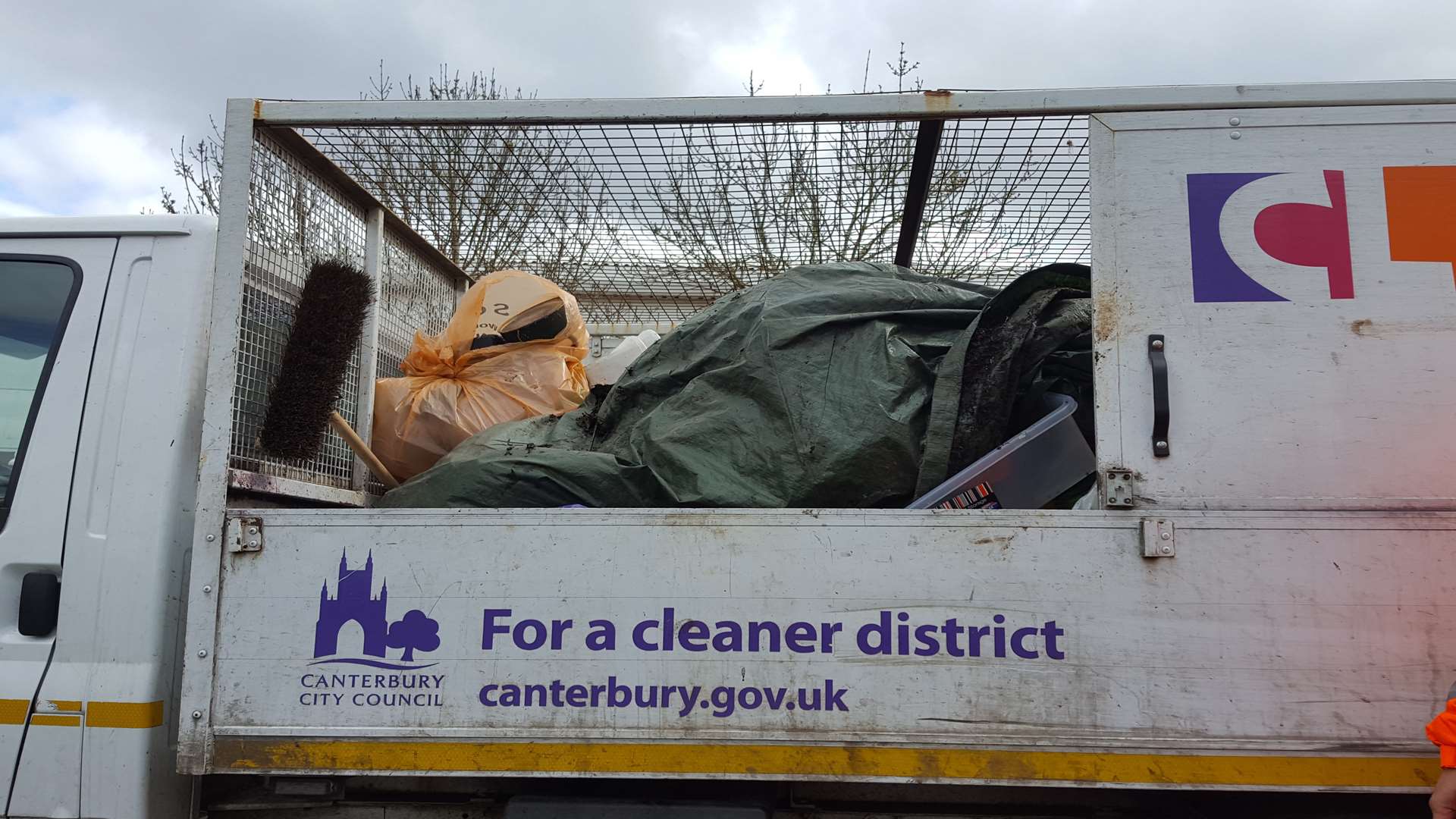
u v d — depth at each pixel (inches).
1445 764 68.8
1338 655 73.8
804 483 88.6
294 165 104.3
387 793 87.4
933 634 76.2
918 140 102.6
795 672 76.8
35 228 95.1
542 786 84.7
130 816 82.4
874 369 93.4
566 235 161.6
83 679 85.0
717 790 83.4
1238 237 79.9
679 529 78.8
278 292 101.7
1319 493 76.1
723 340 103.7
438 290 150.1
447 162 117.0
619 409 107.3
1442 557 74.2
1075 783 74.3
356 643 79.9
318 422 100.8
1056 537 76.2
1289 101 80.7
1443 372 76.8
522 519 80.0
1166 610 75.0
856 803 84.0
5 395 92.4
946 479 88.2
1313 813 80.0
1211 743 73.7
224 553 81.8
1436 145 79.4
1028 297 98.7
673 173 121.0
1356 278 78.5
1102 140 82.4
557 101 89.1
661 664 77.7
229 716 79.9
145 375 91.0
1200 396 78.2
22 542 88.4
